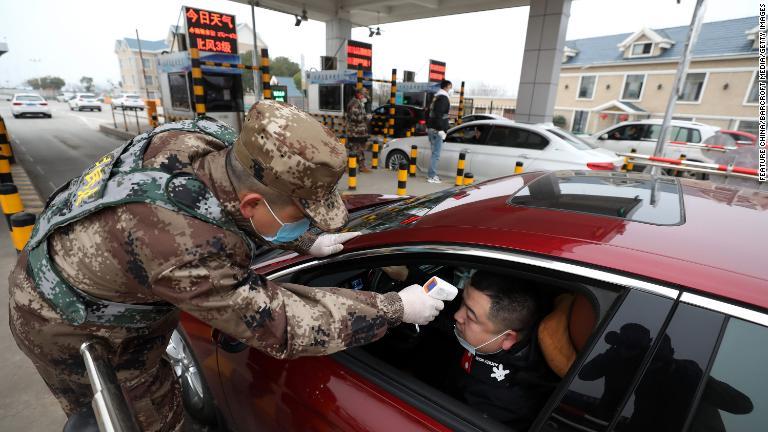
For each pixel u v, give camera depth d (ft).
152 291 2.93
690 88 81.05
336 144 2.77
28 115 76.07
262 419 4.94
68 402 4.12
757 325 2.38
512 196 4.52
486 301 3.88
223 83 33.45
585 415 2.80
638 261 2.89
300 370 4.33
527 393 3.94
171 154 3.07
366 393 3.84
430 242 3.81
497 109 122.11
